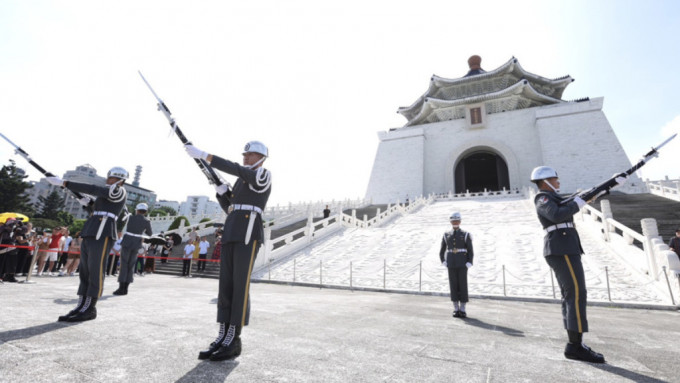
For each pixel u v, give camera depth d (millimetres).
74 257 11438
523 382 2539
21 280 8703
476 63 54250
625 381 2631
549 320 5703
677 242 9055
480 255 13648
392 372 2676
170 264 17266
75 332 3438
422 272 12492
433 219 23891
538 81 48906
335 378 2484
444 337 4070
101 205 4523
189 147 3090
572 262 3486
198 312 5016
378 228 21891
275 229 26375
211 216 33000
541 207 3785
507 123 44344
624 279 10195
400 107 57938
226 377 2410
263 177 3428
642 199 22578
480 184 62438
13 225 8664
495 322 5410
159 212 63594
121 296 6734
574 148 38625
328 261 15086
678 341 4230
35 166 4297
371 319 5219
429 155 47719
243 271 3178
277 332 4004
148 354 2863
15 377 2160
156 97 3301
